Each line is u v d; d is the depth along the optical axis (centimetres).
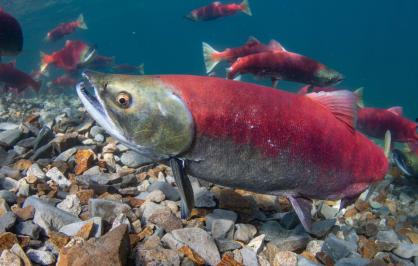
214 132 53
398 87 1195
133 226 63
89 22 1336
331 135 59
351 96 60
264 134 55
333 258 68
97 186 74
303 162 58
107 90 50
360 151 63
